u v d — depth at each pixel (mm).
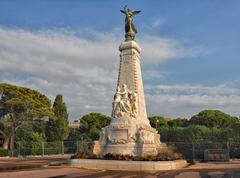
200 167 32062
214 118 85875
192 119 90188
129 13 42156
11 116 65875
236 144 51375
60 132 79000
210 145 50594
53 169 29469
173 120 95188
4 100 65812
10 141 66000
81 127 94500
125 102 37312
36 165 33312
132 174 25891
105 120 94625
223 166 32875
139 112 38062
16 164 34781
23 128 68812
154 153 34000
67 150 66938
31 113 66812
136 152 34594
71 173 25938
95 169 30391
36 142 64188
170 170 29219
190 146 49719
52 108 75750
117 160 31422
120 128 35969
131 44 39625
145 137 34938
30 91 69062
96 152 36000
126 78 39094
